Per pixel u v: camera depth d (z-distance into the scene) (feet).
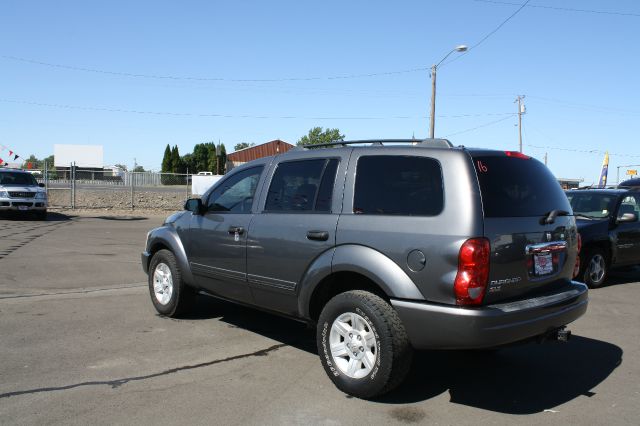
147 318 20.76
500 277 12.42
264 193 16.84
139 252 38.70
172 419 12.07
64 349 16.71
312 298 14.85
